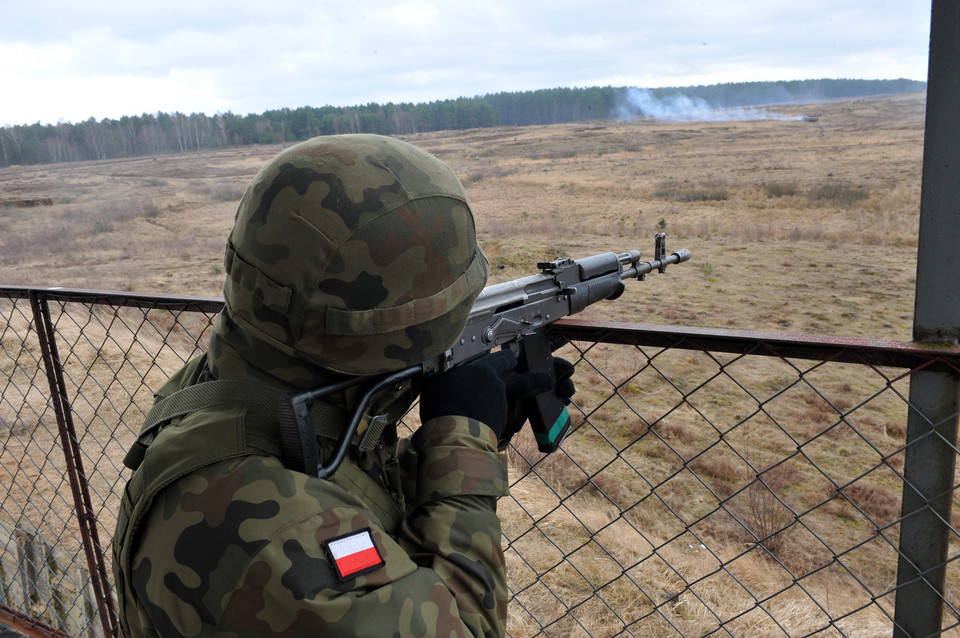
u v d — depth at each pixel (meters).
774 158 64.62
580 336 1.62
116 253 33.16
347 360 1.03
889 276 21.47
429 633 0.94
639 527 7.91
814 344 1.32
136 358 9.39
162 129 141.62
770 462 9.83
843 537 7.89
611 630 4.45
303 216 1.00
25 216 51.25
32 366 8.82
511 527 5.89
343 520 0.95
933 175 1.18
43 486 5.84
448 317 1.11
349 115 148.50
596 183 52.72
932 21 1.14
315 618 0.87
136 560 1.00
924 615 1.34
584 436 10.67
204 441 0.99
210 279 25.12
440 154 95.81
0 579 3.50
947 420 1.24
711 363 13.61
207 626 0.90
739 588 5.34
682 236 29.84
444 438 1.14
